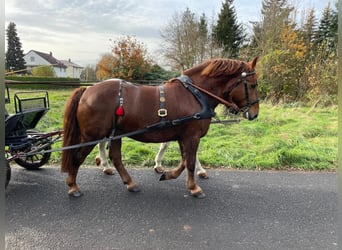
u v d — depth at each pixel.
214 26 24.36
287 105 9.72
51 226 2.81
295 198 3.48
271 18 11.91
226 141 5.95
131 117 3.29
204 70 3.51
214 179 4.10
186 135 3.45
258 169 4.57
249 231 2.76
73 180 3.50
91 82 4.04
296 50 10.67
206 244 2.55
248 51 12.18
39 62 44.53
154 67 19.67
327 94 9.73
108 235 2.68
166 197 3.52
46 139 4.18
